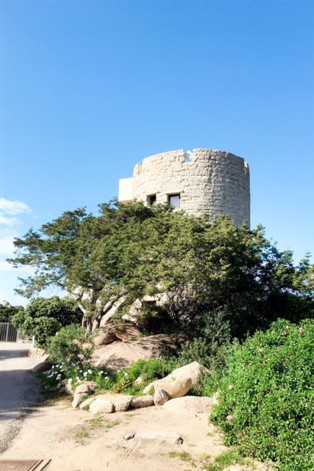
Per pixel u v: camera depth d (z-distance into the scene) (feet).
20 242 61.52
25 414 32.30
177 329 56.70
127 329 60.80
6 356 74.84
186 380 33.94
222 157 78.07
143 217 64.49
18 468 21.11
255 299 57.06
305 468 18.56
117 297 53.93
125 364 44.16
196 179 75.72
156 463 21.29
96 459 22.00
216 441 24.16
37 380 47.47
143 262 50.90
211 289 53.06
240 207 79.30
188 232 49.73
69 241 58.39
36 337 76.33
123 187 94.73
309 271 55.42
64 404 35.88
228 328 48.85
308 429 19.92
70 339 44.42
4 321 123.13
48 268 58.18
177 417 29.09
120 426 27.37
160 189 78.64
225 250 49.62
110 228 61.41
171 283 45.37
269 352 26.55
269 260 57.52
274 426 20.83
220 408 25.50
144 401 32.37
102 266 48.67
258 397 22.54
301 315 53.72
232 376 28.63
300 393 21.21
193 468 20.70
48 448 24.14
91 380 39.91
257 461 20.94
